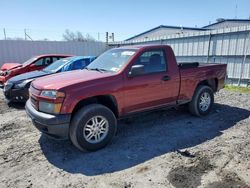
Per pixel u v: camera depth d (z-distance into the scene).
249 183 3.04
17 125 5.45
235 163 3.54
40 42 16.78
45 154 3.97
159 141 4.43
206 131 4.91
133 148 4.15
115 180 3.18
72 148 4.18
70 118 3.75
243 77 10.52
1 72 9.88
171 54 5.05
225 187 2.96
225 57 11.18
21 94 6.97
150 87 4.62
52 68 8.16
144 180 3.16
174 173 3.31
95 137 4.03
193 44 12.72
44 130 3.81
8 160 3.77
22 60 16.36
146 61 4.66
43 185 3.10
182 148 4.12
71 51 18.03
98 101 4.33
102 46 19.45
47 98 3.73
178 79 5.11
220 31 11.16
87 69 4.96
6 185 3.10
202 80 5.69
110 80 4.11
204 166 3.47
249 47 10.07
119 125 5.32
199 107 5.75
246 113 6.14
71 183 3.13
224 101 7.56
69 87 3.72
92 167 3.53
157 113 6.15
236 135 4.65
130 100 4.39
